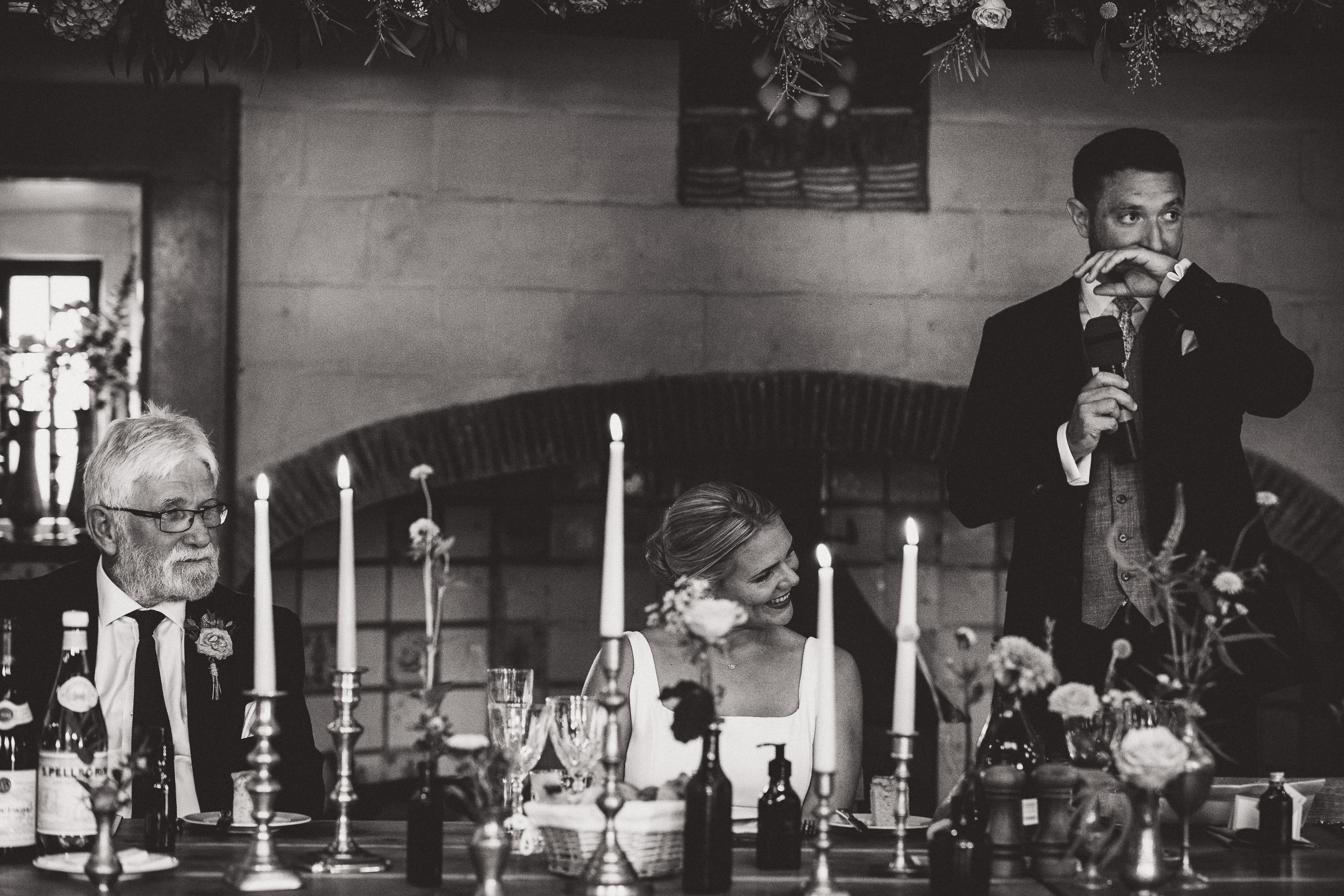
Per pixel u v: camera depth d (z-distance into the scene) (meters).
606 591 2.13
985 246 4.76
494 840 2.11
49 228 4.75
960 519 3.25
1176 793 2.20
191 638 3.16
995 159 4.75
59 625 3.14
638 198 4.73
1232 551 3.02
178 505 3.13
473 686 4.89
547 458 4.70
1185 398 3.06
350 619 2.36
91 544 4.55
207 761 3.10
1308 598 4.80
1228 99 4.77
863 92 4.74
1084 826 2.25
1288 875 2.35
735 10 3.70
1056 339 3.15
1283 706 4.84
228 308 4.63
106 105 4.61
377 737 4.84
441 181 4.70
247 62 4.65
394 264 4.69
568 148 4.71
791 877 2.31
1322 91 4.78
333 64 4.68
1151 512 3.03
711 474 4.87
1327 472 4.73
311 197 4.68
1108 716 2.32
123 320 4.65
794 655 2.99
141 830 2.63
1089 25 3.53
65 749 2.43
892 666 4.80
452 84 4.70
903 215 4.75
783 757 2.40
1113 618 3.03
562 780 2.50
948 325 4.75
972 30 3.64
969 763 2.35
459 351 4.70
